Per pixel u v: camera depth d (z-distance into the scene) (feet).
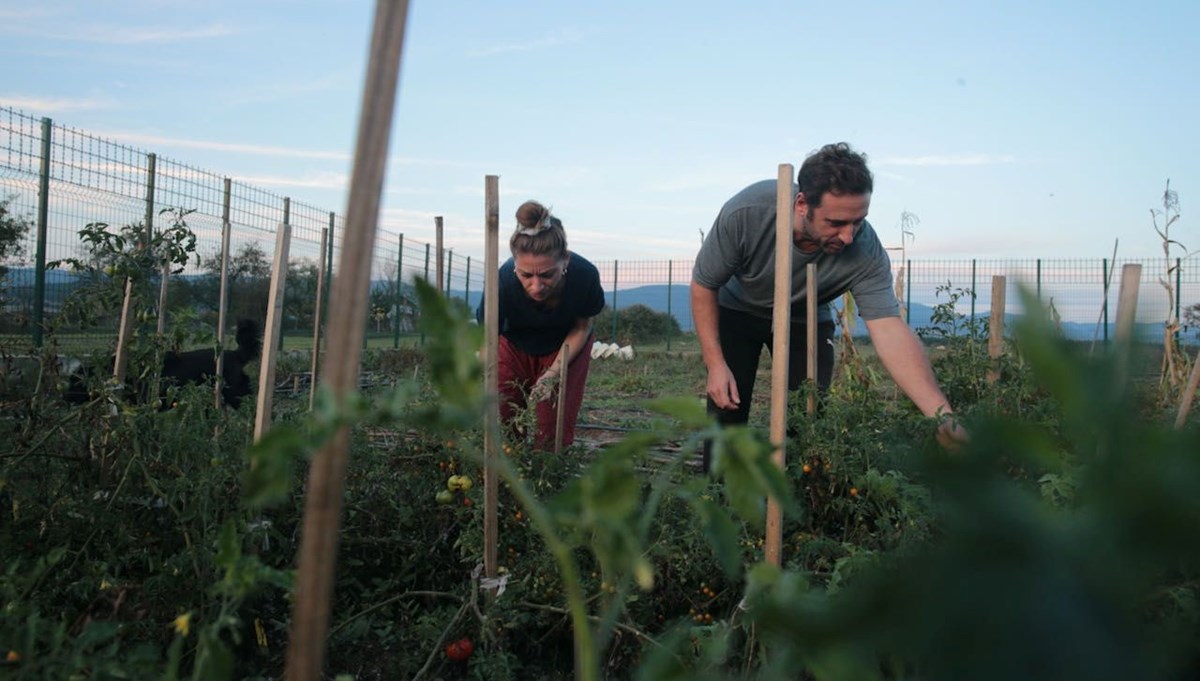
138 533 9.41
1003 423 0.88
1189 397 9.93
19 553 8.59
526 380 14.11
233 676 8.32
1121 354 0.83
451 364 2.38
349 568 10.90
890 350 12.25
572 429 14.76
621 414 33.04
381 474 11.51
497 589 9.06
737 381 15.51
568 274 14.01
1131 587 0.81
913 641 0.83
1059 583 0.80
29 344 11.84
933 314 15.12
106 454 10.21
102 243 11.51
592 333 15.06
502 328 14.62
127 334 11.44
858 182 11.31
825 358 15.53
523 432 12.28
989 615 0.80
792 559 9.07
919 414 12.18
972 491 0.85
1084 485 0.84
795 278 13.35
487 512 9.09
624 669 8.75
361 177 2.66
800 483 10.50
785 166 7.82
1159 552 0.79
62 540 8.93
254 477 2.32
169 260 12.11
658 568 9.33
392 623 9.91
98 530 8.98
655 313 94.17
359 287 2.63
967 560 0.83
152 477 9.61
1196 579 3.90
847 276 12.84
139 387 11.58
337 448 2.70
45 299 27.76
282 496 2.33
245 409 11.62
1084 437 0.84
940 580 0.82
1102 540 0.81
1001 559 0.82
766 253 13.20
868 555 6.97
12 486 9.43
